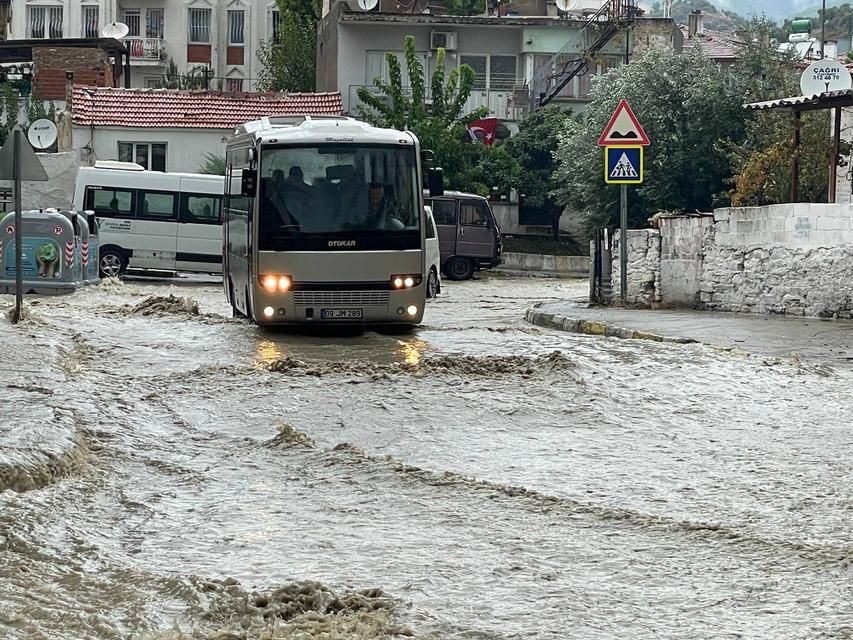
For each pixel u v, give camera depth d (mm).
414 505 8047
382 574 6527
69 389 12180
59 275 28391
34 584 6223
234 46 78625
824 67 25328
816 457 9883
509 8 67688
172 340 17359
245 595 6016
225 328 19203
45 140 44344
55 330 18016
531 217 55188
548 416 11484
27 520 7430
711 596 6234
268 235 18688
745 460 9750
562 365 13805
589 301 24812
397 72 49500
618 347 16328
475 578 6477
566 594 6223
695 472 9297
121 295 28703
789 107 23656
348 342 17562
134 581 6309
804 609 6039
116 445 9758
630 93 43219
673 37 57406
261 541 7152
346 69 55844
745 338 17625
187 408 11492
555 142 52188
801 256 21000
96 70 57469
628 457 9844
